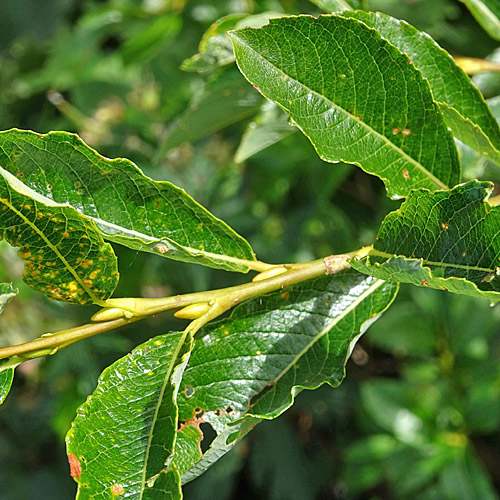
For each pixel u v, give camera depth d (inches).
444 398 34.6
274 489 38.9
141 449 17.7
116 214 18.3
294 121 18.4
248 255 18.6
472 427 34.1
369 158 18.7
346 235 32.5
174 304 18.1
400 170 18.8
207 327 18.9
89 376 32.9
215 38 21.9
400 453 34.8
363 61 18.4
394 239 18.3
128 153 36.4
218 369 18.8
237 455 39.8
